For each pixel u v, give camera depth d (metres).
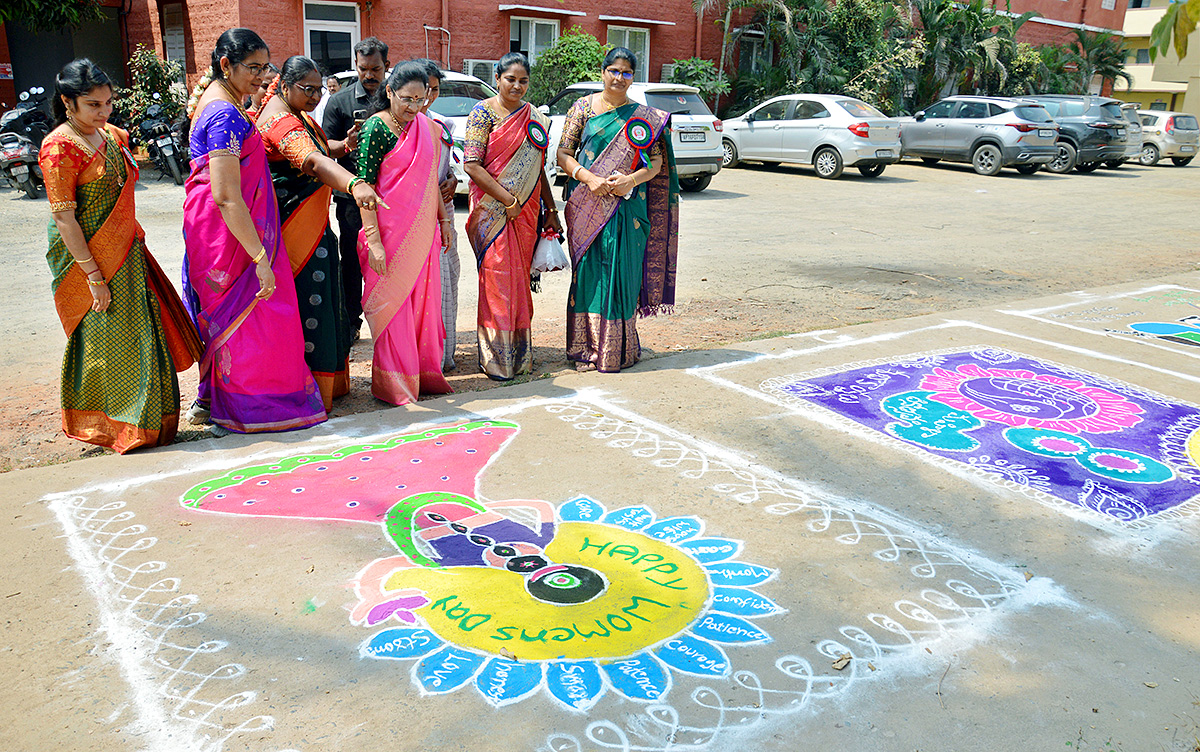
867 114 15.98
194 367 5.08
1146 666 2.50
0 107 14.52
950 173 18.06
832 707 2.29
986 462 3.87
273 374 3.97
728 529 3.21
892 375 5.03
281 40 14.89
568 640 2.54
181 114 13.78
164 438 3.86
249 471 3.61
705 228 10.54
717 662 2.46
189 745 2.11
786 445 4.00
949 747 2.17
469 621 2.62
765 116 17.03
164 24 15.91
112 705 2.24
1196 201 14.45
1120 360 5.41
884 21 22.06
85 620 2.59
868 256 9.07
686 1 19.95
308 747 2.11
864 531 3.23
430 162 4.22
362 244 4.27
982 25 23.44
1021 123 17.33
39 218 9.91
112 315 3.65
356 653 2.46
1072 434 4.21
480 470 3.65
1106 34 27.77
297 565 2.90
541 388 4.70
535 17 17.70
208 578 2.82
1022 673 2.45
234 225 3.63
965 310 6.66
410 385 4.42
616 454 3.85
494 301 4.74
